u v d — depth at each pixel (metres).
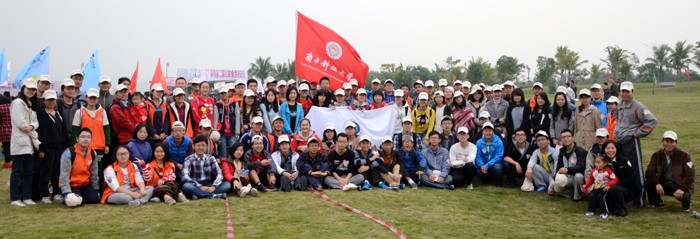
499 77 74.75
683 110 25.09
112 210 7.75
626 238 6.55
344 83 12.33
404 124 10.55
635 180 8.23
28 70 14.46
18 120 7.89
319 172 9.79
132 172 8.52
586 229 7.01
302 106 11.33
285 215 7.48
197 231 6.49
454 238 6.38
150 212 7.61
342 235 6.38
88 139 8.14
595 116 9.48
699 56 67.38
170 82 30.72
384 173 10.02
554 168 9.52
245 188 8.98
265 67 63.25
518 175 10.39
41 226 6.74
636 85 64.12
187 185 8.69
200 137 8.97
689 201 7.97
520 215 7.82
